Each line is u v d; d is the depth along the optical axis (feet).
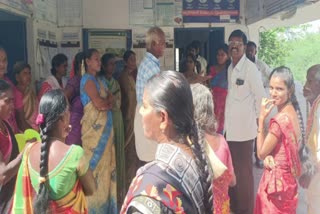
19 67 11.92
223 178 6.66
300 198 13.10
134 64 16.10
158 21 19.29
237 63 12.15
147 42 11.21
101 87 12.51
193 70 15.84
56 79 14.60
